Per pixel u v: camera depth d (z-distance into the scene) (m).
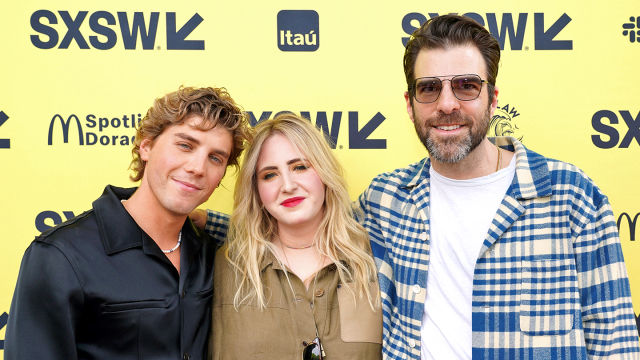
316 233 1.63
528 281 1.36
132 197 1.49
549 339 1.33
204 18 1.79
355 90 1.82
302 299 1.51
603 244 1.34
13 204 1.76
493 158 1.51
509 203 1.41
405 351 1.50
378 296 1.57
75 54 1.77
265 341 1.45
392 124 1.83
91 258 1.33
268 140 1.59
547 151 1.80
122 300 1.33
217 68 1.79
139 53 1.78
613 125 1.80
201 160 1.38
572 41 1.79
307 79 1.81
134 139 1.68
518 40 1.79
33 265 1.30
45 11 1.76
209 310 1.54
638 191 1.80
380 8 1.80
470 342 1.41
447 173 1.49
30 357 1.23
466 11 1.79
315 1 1.80
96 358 1.32
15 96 1.76
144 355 1.35
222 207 1.93
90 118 1.78
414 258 1.52
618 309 1.30
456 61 1.36
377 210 1.67
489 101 1.41
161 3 1.78
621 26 1.79
